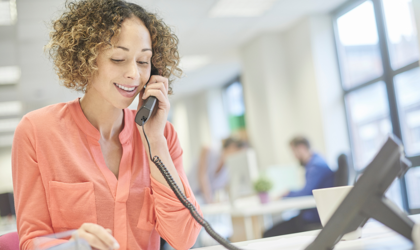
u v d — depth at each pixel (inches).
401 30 182.4
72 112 41.3
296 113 239.3
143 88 44.1
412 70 177.9
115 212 39.6
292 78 241.0
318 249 26.9
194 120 366.0
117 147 43.1
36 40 208.5
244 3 201.2
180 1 187.6
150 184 42.8
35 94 293.1
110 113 41.6
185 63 280.8
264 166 249.3
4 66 238.7
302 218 115.6
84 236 29.0
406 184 182.2
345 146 217.0
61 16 43.4
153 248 42.8
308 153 157.8
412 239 27.0
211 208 136.1
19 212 37.1
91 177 39.4
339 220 26.9
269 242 37.4
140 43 39.3
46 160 38.6
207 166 161.5
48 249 28.0
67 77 41.8
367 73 204.2
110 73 38.8
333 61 221.9
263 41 242.8
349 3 210.4
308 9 217.3
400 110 186.2
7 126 343.9
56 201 37.8
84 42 39.5
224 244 34.1
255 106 255.0
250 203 138.1
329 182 139.6
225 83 341.1
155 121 42.4
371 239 33.4
